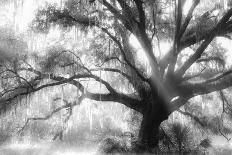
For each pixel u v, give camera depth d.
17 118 20.58
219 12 20.25
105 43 20.95
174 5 19.23
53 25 19.83
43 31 19.47
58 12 19.62
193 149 20.66
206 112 25.20
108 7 19.30
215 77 19.62
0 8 17.72
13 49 18.12
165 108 20.42
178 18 17.88
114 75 23.92
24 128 21.05
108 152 20.17
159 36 21.83
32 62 19.52
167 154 20.17
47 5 19.58
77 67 20.09
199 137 23.86
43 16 19.48
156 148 20.80
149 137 20.98
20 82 19.55
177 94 20.02
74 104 21.19
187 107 25.00
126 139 21.75
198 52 19.19
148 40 18.47
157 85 19.58
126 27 20.14
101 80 20.70
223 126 24.92
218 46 23.23
